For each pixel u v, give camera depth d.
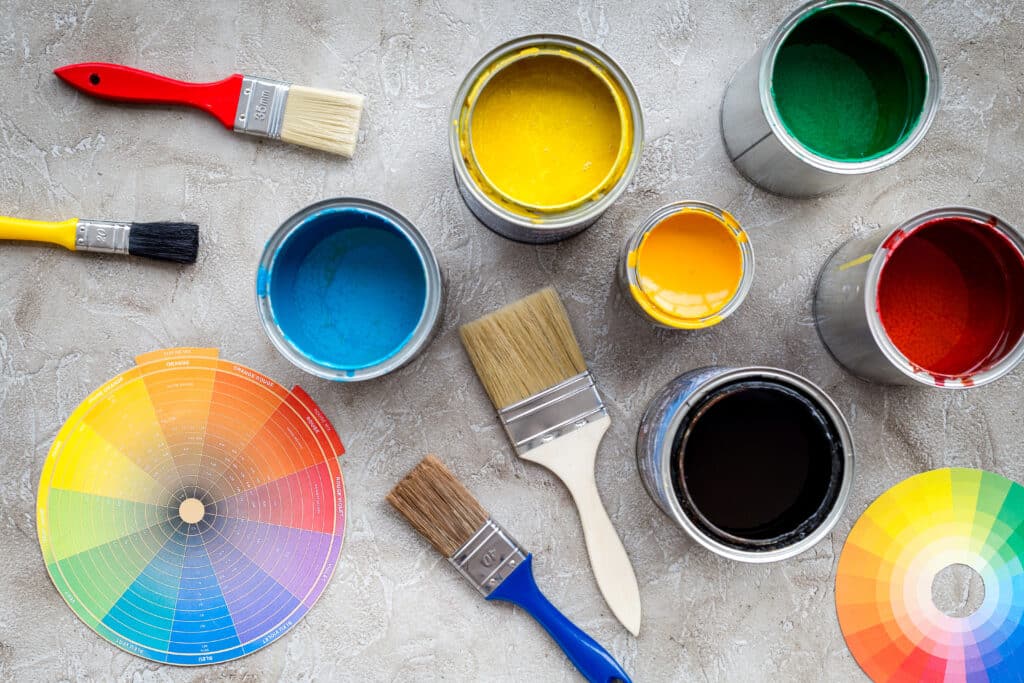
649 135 1.19
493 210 0.99
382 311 1.15
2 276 1.18
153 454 1.19
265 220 1.19
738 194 1.19
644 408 1.19
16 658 1.19
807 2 1.02
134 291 1.19
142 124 1.18
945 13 1.20
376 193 1.18
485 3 1.18
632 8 1.18
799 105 1.11
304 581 1.19
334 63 1.18
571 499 1.19
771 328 1.20
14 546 1.19
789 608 1.19
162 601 1.20
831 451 1.04
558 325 1.14
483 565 1.14
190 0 1.18
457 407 1.19
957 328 1.12
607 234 1.19
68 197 1.18
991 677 1.18
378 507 1.19
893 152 1.05
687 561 1.19
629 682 1.13
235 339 1.19
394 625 1.19
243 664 1.19
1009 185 1.20
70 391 1.19
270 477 1.19
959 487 1.19
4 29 1.18
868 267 1.07
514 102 1.06
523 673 1.19
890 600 1.19
